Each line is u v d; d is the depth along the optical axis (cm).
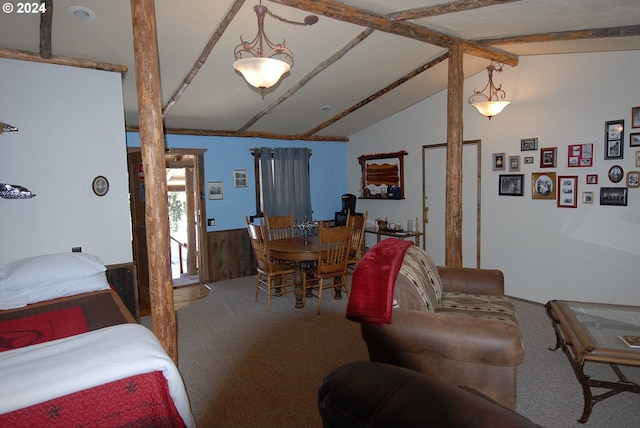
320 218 699
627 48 360
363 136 679
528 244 452
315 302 464
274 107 507
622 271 378
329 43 369
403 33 342
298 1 286
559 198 421
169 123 530
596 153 390
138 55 237
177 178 804
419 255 287
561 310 275
